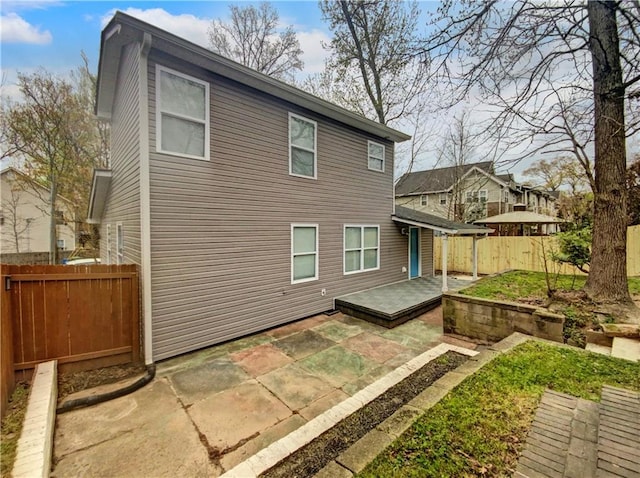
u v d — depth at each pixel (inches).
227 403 132.4
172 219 180.1
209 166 195.3
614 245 185.9
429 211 856.3
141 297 173.8
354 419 118.6
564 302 196.1
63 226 705.0
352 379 153.3
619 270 185.6
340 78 477.4
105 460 99.0
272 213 232.7
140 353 173.5
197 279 191.2
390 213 356.2
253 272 221.3
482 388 105.9
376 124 299.3
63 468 95.5
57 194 555.2
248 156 216.1
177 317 182.7
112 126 274.1
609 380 109.2
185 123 185.2
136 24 153.9
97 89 249.1
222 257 203.5
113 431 113.7
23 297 141.9
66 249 703.7
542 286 240.1
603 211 189.8
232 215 208.1
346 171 297.0
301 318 257.1
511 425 85.5
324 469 71.6
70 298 154.3
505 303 185.0
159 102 173.5
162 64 174.2
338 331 227.1
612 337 153.0
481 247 470.3
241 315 214.7
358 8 376.8
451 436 81.4
